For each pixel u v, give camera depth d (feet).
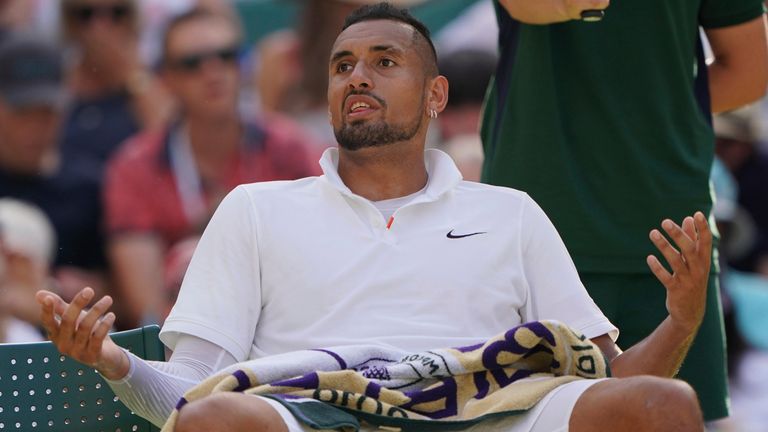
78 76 92.94
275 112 96.12
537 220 45.80
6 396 44.21
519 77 52.60
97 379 45.06
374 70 45.70
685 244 39.70
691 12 53.11
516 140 52.65
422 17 99.71
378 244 44.14
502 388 39.91
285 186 45.42
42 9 93.56
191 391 38.04
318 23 96.27
